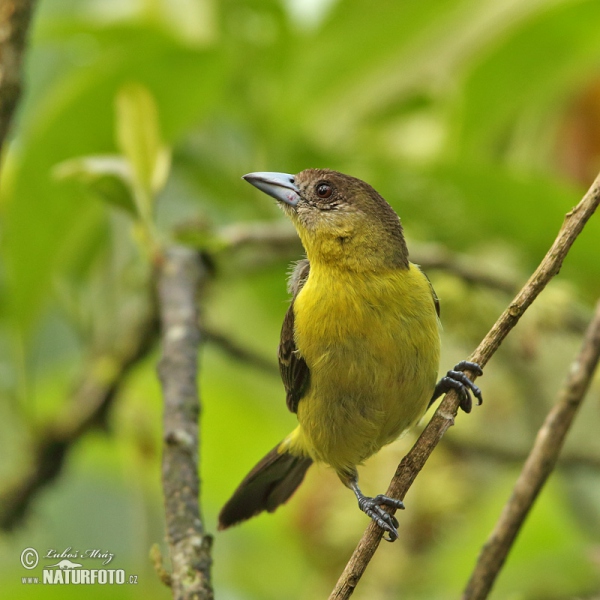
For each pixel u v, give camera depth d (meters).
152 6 11.14
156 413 12.85
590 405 10.91
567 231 6.23
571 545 11.21
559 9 9.96
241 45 10.62
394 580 9.93
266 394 13.02
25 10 7.58
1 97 7.57
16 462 10.63
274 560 11.20
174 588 6.34
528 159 11.39
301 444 9.22
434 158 9.98
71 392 10.78
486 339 6.34
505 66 10.48
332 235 8.51
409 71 10.84
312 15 10.98
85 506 12.20
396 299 8.27
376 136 11.28
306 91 10.73
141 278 10.88
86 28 10.71
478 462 11.41
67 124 9.94
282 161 10.80
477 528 10.86
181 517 6.78
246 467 12.83
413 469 6.23
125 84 9.91
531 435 10.82
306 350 8.45
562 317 10.07
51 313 11.97
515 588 10.05
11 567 11.02
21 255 10.21
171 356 8.12
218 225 11.97
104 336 10.81
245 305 12.43
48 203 10.13
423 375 8.31
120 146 9.66
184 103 10.23
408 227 10.75
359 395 8.36
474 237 10.72
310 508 10.36
